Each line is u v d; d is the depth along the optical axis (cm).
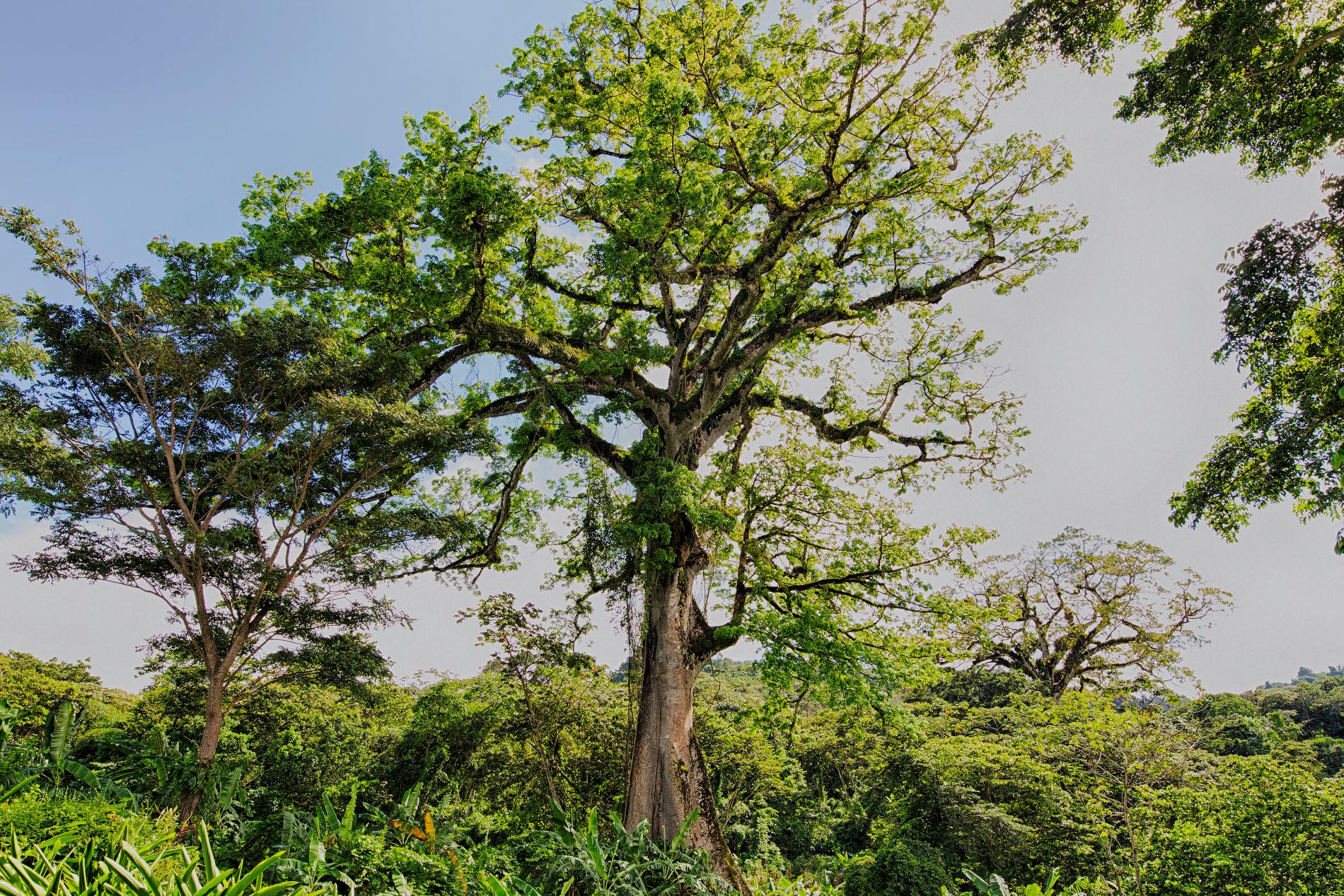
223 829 1092
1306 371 1062
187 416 1425
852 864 1966
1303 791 1211
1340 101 995
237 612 1533
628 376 1515
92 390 1328
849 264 1648
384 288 1221
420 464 1547
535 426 1659
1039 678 3566
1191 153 1138
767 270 1473
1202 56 1020
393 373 1433
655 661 1433
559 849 983
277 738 2395
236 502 1479
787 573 1692
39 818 650
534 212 1255
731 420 1677
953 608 1510
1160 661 3206
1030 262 1573
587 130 1466
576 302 1770
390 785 2447
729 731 2731
